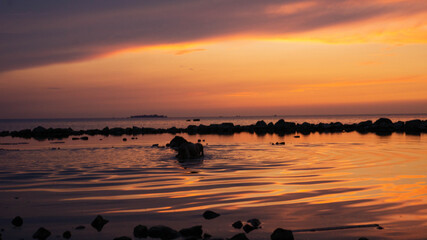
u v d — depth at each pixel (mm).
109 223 9664
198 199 12094
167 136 56531
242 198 12164
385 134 52750
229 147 33312
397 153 26188
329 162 21516
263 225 9367
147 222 9734
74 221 9867
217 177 16344
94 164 21453
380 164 20328
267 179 15672
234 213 10453
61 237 8641
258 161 22375
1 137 57000
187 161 22781
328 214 10219
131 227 9344
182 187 14070
